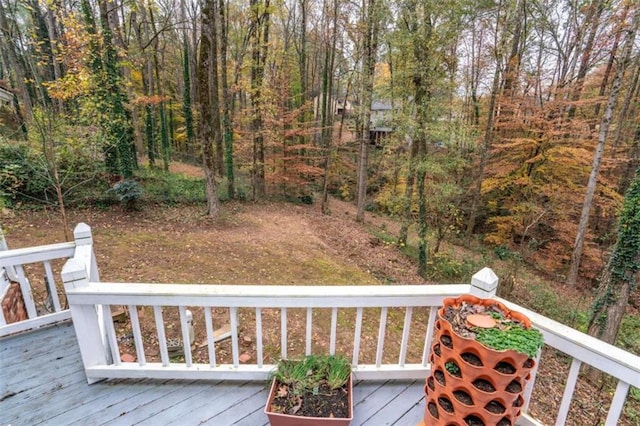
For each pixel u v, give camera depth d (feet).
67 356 7.25
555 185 27.99
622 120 30.27
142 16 45.06
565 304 23.85
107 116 22.97
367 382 6.57
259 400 6.09
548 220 30.17
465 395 4.58
